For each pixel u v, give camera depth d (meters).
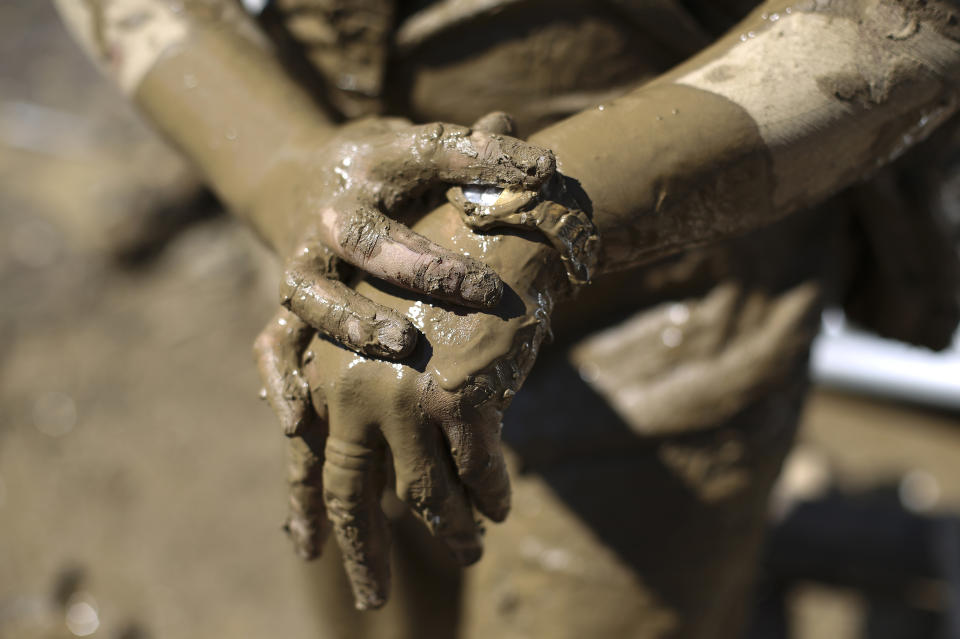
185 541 2.08
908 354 2.46
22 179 3.26
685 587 1.22
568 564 1.22
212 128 1.13
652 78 1.15
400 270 1.01
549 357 1.23
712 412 1.20
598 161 1.04
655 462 1.21
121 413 2.41
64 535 2.09
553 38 1.13
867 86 1.04
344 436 1.03
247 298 2.78
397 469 1.03
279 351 1.05
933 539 1.75
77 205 3.11
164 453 2.30
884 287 1.28
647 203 1.04
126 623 1.90
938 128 1.18
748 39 1.06
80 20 1.19
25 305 2.75
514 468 1.22
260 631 1.89
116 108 3.62
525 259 1.02
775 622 1.82
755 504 1.24
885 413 2.50
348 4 1.14
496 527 1.24
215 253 2.93
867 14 1.04
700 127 1.04
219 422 2.39
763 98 1.04
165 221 2.94
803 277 1.21
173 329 2.68
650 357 1.21
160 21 1.16
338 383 1.02
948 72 1.05
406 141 1.04
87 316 2.72
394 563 1.32
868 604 1.89
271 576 2.00
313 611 1.37
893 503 1.86
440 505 1.03
